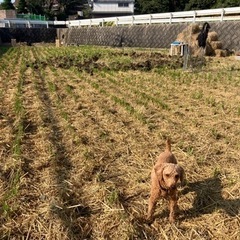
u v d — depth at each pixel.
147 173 5.07
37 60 17.95
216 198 4.45
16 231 3.68
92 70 14.60
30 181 4.70
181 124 7.33
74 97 9.20
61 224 3.76
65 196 4.33
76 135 6.31
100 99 9.27
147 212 3.99
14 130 6.55
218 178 4.98
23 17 59.59
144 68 15.36
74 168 5.12
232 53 23.12
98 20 43.19
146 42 32.34
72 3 75.19
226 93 10.56
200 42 18.97
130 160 5.52
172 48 20.73
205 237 3.69
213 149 6.00
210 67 16.36
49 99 9.15
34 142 6.10
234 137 6.61
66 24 52.72
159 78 13.05
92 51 23.94
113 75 13.65
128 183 4.78
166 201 4.30
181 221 3.96
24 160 5.31
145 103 8.79
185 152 5.84
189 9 54.09
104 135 6.48
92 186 4.62
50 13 69.94
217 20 26.08
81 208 4.13
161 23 32.31
